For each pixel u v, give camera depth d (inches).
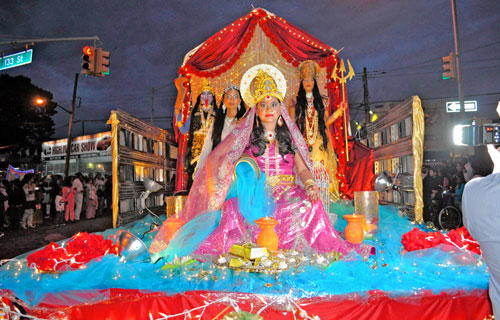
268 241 107.4
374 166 293.6
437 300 81.2
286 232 119.1
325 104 266.8
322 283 84.6
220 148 134.3
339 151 269.0
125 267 91.4
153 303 82.3
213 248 113.6
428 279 87.7
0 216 439.2
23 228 462.0
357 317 79.7
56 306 85.4
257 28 259.8
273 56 262.5
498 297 69.3
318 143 251.8
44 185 615.8
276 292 80.7
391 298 80.7
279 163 140.1
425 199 389.4
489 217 66.1
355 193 146.1
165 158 357.1
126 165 254.5
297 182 145.1
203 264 98.1
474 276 89.0
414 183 195.3
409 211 209.3
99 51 423.2
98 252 99.9
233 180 130.0
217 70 265.3
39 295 86.0
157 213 321.4
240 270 89.8
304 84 252.7
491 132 72.4
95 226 485.7
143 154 291.6
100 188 659.4
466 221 72.3
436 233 111.0
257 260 91.8
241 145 132.4
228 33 253.6
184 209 133.9
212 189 123.7
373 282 84.7
